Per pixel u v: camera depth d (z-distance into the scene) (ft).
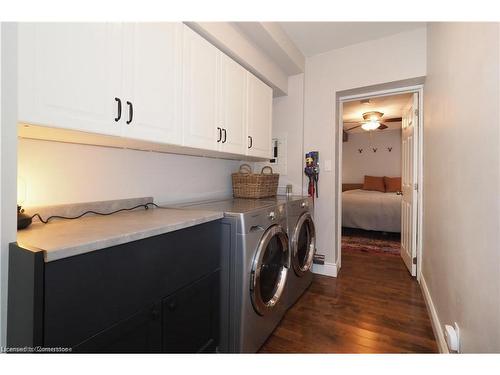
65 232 2.96
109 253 2.76
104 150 4.78
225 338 4.72
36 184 3.86
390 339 5.62
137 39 3.90
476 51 3.39
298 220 7.34
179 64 4.68
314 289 8.22
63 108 3.00
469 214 3.63
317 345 5.41
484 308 3.07
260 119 7.56
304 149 9.58
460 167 4.10
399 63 7.91
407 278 9.12
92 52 3.31
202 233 4.26
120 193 5.06
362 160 21.97
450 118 4.79
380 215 14.97
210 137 5.51
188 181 6.82
